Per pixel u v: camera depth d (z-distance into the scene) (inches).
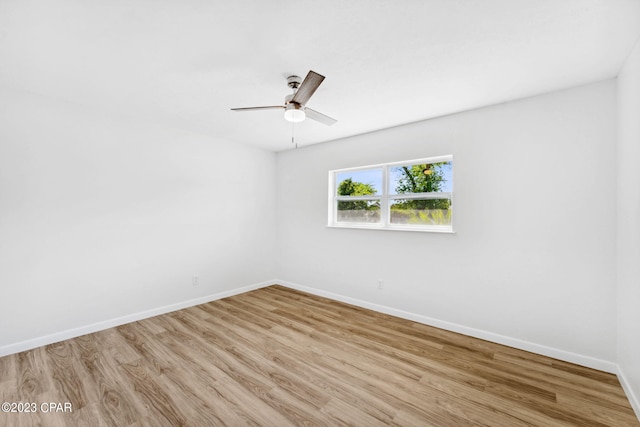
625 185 74.8
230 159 157.8
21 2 54.4
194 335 107.8
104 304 112.8
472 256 108.7
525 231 97.7
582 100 88.1
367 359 91.3
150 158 126.0
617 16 57.8
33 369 83.3
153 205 127.2
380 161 135.4
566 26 61.4
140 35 65.9
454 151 113.0
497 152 103.1
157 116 119.4
